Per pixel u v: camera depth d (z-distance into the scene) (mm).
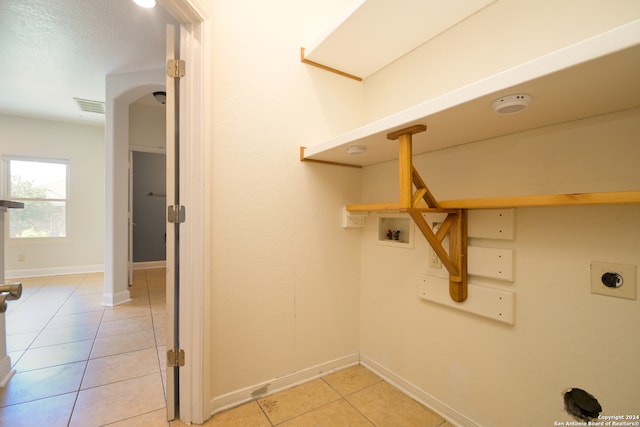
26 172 4324
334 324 1808
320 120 1733
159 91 3184
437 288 1426
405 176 1121
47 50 2559
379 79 1809
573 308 1015
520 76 751
